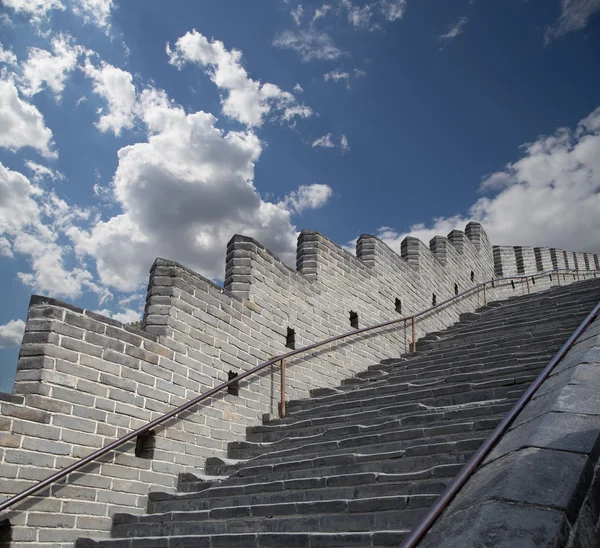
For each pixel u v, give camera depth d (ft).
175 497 20.93
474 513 9.75
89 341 21.12
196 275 26.58
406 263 45.01
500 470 11.05
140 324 25.85
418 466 17.33
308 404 29.12
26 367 19.61
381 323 39.70
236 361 27.61
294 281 33.12
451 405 22.36
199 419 24.71
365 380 32.48
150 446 22.47
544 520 9.10
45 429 18.94
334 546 14.12
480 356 29.40
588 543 9.40
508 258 72.64
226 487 20.12
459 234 58.90
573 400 13.25
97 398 20.83
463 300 55.21
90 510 19.54
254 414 27.86
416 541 9.30
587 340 19.01
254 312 29.60
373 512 15.11
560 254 78.69
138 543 17.48
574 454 10.85
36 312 20.36
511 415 13.57
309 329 33.22
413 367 32.32
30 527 17.81
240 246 30.55
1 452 17.62
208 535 16.39
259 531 16.53
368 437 20.59
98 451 19.70
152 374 23.12
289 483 18.66
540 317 35.29
